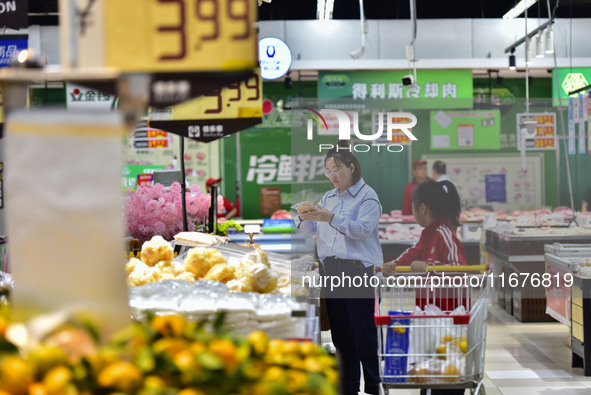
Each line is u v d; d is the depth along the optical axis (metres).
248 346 2.62
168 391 2.16
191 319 3.75
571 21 18.14
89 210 2.39
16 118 2.38
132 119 2.51
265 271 4.64
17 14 7.80
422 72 18.22
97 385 2.17
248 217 23.45
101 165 2.40
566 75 18.22
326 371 2.72
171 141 21.67
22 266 2.41
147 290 4.05
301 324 3.89
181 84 2.79
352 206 6.47
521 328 11.59
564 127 6.46
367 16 21.92
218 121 6.09
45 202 2.38
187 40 2.74
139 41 2.71
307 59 18.05
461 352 5.52
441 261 6.46
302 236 6.54
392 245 6.49
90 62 2.65
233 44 2.77
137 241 7.46
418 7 21.67
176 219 7.94
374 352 6.73
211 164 22.08
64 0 2.58
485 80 21.94
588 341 8.88
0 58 8.70
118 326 2.43
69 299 2.40
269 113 23.19
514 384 8.59
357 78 18.34
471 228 6.47
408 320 5.54
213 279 4.71
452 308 6.42
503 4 21.19
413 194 6.46
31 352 2.22
